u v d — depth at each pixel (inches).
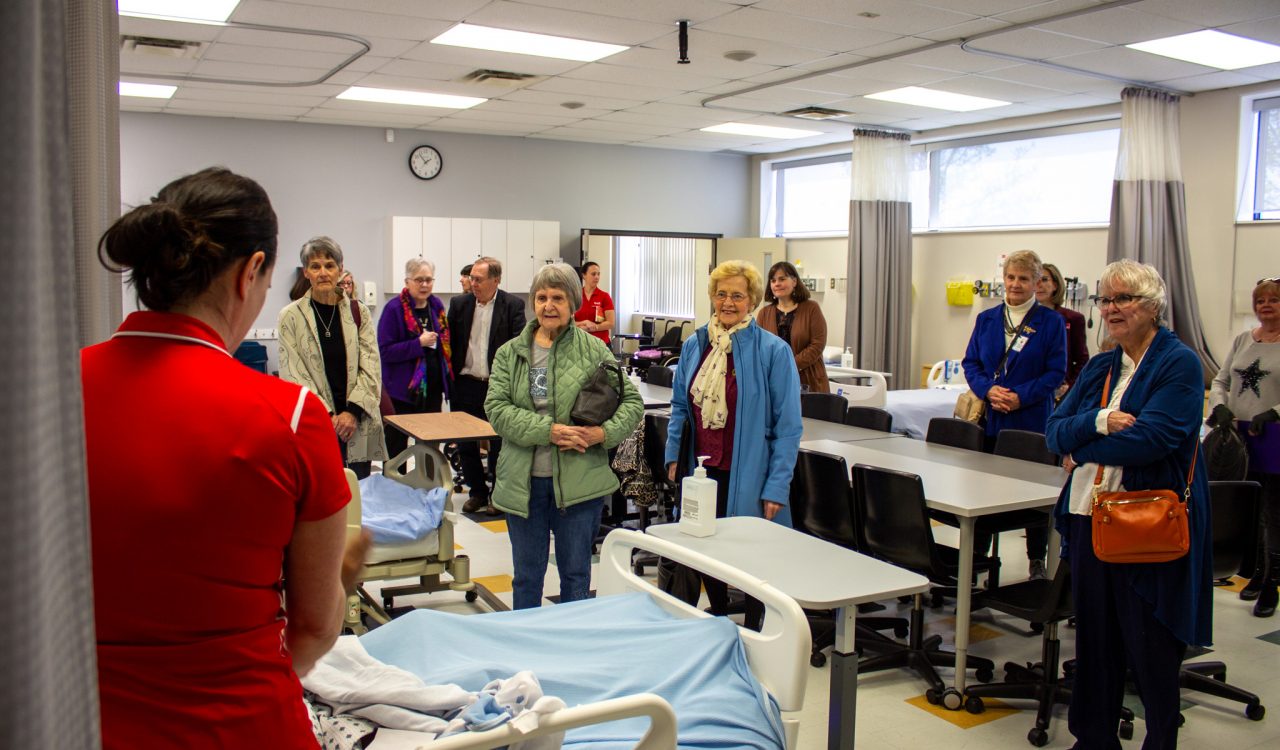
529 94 278.7
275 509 36.4
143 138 305.4
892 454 152.9
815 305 205.0
